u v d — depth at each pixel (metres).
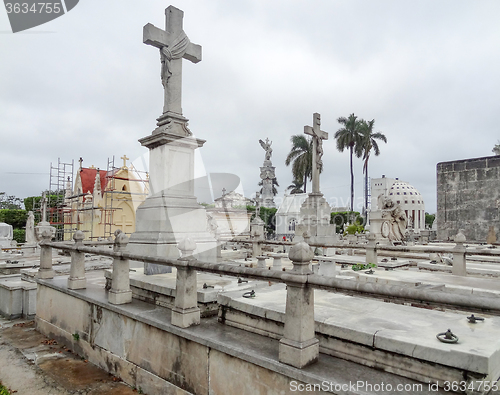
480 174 19.61
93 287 6.20
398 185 43.78
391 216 17.55
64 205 25.30
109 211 18.25
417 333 2.93
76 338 5.65
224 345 3.29
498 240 18.88
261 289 4.75
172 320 3.98
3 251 15.32
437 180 21.31
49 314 6.58
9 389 4.34
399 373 2.73
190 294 3.98
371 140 43.81
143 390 4.26
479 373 2.37
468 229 19.97
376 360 2.87
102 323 5.12
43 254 7.17
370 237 8.98
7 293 7.89
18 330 6.96
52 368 5.05
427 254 12.45
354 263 10.02
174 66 6.96
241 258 11.95
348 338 3.04
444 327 3.13
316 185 18.92
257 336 3.58
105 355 4.98
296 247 2.95
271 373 2.94
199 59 7.43
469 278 7.11
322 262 7.93
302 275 2.86
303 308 2.88
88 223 20.75
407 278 6.99
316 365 2.90
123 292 4.99
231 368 3.27
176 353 3.87
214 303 4.58
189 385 3.68
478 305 2.19
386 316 3.49
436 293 2.38
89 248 5.56
